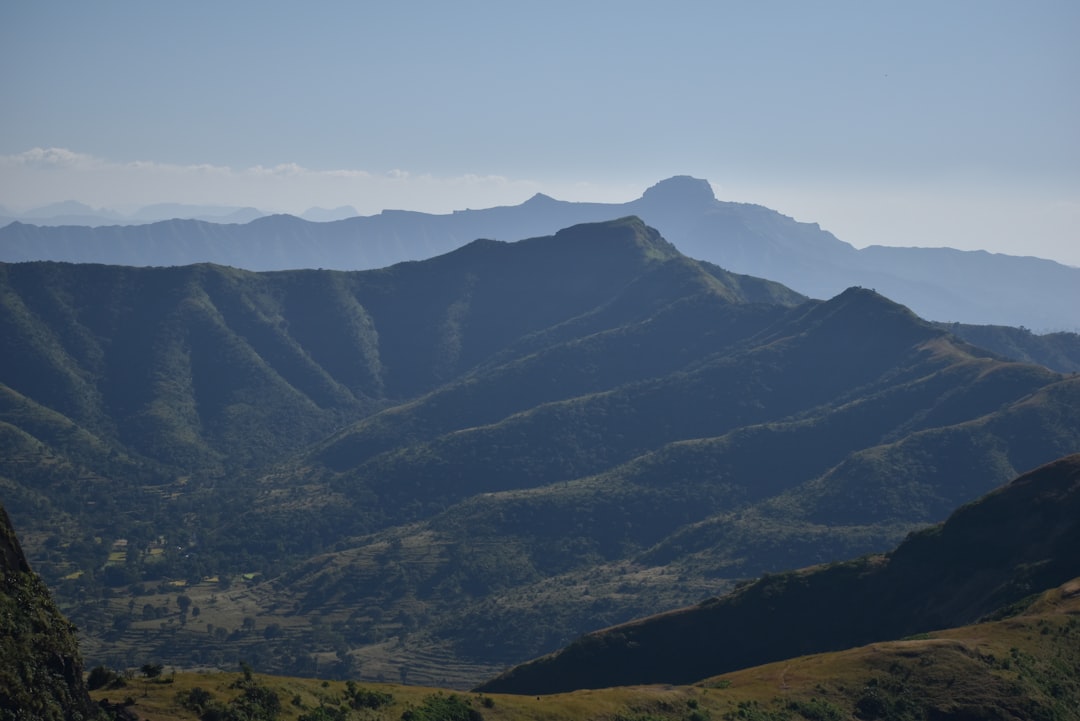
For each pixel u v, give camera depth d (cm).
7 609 5816
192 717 6600
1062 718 9212
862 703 9619
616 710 8956
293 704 7381
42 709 5581
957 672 9825
